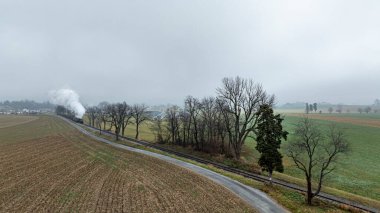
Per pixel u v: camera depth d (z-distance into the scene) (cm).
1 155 6619
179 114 9938
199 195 4009
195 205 3600
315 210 3900
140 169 5522
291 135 9569
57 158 6406
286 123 13550
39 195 3778
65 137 10281
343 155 7519
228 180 4997
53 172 5091
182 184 4522
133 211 3297
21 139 9500
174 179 4816
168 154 7475
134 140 10388
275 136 5097
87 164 5844
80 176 4847
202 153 8044
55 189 4053
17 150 7344
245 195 4212
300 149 4797
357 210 4019
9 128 13588
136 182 4547
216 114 8669
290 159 7112
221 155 7512
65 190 4016
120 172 5225
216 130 8819
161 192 4059
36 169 5297
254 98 7069
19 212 3184
